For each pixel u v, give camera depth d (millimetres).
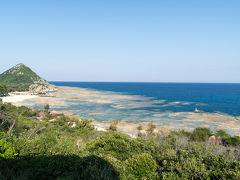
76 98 85688
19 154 6285
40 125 18594
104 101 76500
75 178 5609
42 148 6773
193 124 39094
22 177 5074
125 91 158750
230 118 46500
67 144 8219
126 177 6293
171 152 8070
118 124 36906
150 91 166000
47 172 5625
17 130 12398
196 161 7098
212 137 21359
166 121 41188
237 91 178875
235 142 20391
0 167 5477
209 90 195000
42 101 71875
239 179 5789
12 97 83750
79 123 24016
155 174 6750
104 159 6801
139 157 7191
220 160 7160
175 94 133500
